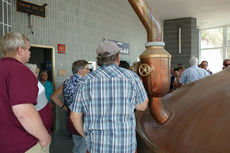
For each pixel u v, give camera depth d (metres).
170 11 9.05
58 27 4.38
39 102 1.66
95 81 1.07
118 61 1.20
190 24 10.01
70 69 4.68
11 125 1.20
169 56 0.92
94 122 1.06
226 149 0.65
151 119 1.12
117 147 1.03
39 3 3.97
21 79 1.13
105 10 5.85
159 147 0.81
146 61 0.92
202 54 13.36
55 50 4.32
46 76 4.02
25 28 3.75
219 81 1.16
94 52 5.42
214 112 0.84
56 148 3.35
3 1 2.77
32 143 1.28
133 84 1.06
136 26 7.35
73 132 2.35
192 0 7.68
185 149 0.74
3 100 1.17
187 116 0.91
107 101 1.05
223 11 9.12
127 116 1.06
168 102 1.21
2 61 1.24
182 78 3.92
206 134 0.75
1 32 2.69
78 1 4.90
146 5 0.90
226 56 12.54
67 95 2.23
